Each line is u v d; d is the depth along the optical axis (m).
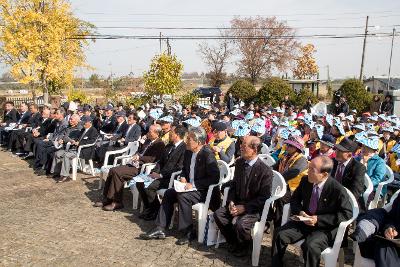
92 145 8.66
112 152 8.09
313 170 4.11
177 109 15.40
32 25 19.47
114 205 6.51
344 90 22.78
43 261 4.63
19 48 19.25
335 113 18.70
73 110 11.48
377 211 3.96
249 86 26.77
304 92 23.89
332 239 4.04
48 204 6.79
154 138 6.91
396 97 19.59
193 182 5.46
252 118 11.20
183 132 6.17
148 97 18.70
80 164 8.91
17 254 4.80
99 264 4.57
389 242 3.68
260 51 45.28
